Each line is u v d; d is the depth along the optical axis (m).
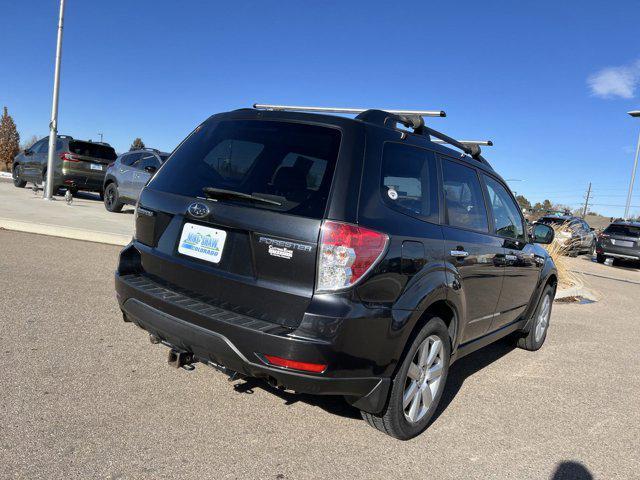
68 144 14.45
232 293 2.89
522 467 3.13
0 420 2.89
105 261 7.36
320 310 2.62
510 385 4.61
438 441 3.34
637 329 7.68
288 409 3.46
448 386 4.43
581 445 3.52
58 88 14.06
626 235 18.62
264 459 2.84
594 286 12.12
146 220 3.41
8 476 2.42
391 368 2.93
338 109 6.67
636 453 3.49
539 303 5.67
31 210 11.52
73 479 2.46
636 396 4.62
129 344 4.27
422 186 3.37
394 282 2.87
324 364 2.63
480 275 3.86
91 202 16.16
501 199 4.71
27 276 6.06
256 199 2.87
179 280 3.14
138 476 2.54
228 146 3.21
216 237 2.98
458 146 4.18
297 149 2.96
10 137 46.91
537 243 5.63
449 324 3.62
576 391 4.61
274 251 2.75
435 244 3.25
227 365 2.82
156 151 12.42
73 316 4.80
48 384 3.40
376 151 2.99
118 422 3.03
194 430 3.05
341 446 3.09
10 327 4.34
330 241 2.64
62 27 13.87
